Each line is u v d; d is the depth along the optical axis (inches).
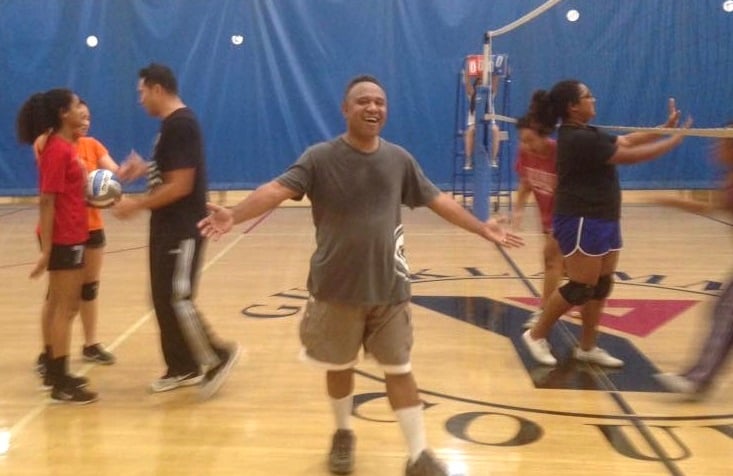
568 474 132.6
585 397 169.5
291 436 150.2
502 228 135.4
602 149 170.6
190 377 177.3
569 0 486.6
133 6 507.2
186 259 165.5
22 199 524.4
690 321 228.5
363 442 146.5
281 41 505.7
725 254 330.3
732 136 151.9
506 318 233.3
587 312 189.2
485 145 404.8
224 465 137.9
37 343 215.3
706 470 134.0
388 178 124.7
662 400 167.2
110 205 172.7
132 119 514.9
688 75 481.7
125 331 224.1
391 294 124.5
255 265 317.7
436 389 175.0
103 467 137.3
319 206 125.0
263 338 215.5
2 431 153.5
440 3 498.0
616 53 486.6
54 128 163.5
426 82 503.8
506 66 461.1
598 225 175.8
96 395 170.1
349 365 129.8
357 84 124.2
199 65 510.0
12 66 512.7
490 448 143.6
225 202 518.0
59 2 508.7
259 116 511.8
